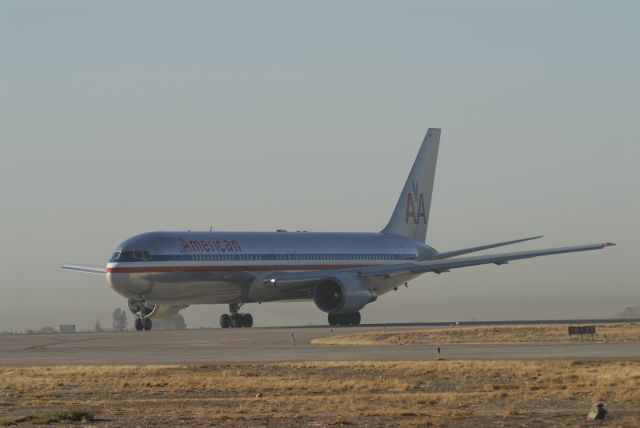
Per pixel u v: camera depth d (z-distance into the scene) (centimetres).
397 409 8444
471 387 10081
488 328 17700
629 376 10281
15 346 16788
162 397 9656
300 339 16925
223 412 8375
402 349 14362
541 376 10581
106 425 7644
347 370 11575
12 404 9288
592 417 7669
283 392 9912
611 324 19050
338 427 7406
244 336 17962
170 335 18850
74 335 19988
